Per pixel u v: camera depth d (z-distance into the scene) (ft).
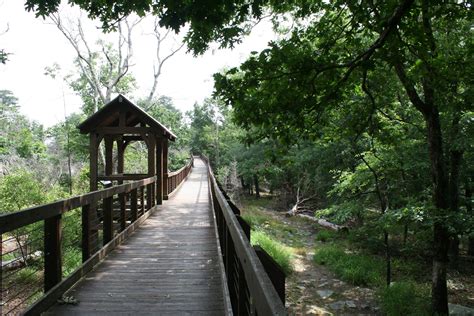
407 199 35.19
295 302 30.04
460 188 40.57
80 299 13.14
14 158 87.81
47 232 12.54
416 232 39.40
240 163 97.91
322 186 66.54
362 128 25.36
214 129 159.12
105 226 20.47
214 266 17.60
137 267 17.31
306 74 16.58
